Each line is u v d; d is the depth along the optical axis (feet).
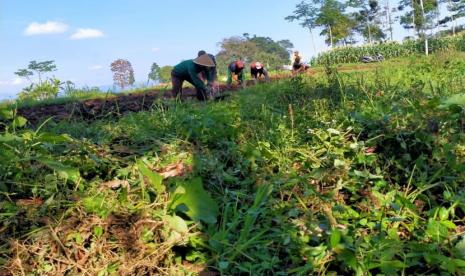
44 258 7.36
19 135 10.36
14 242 7.34
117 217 7.74
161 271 7.20
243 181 9.82
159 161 10.34
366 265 6.87
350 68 54.85
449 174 9.50
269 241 7.68
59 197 8.34
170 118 14.14
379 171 9.70
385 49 120.88
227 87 39.37
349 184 9.45
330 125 12.36
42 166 9.56
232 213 8.66
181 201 7.74
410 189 9.51
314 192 8.69
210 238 7.63
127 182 8.89
